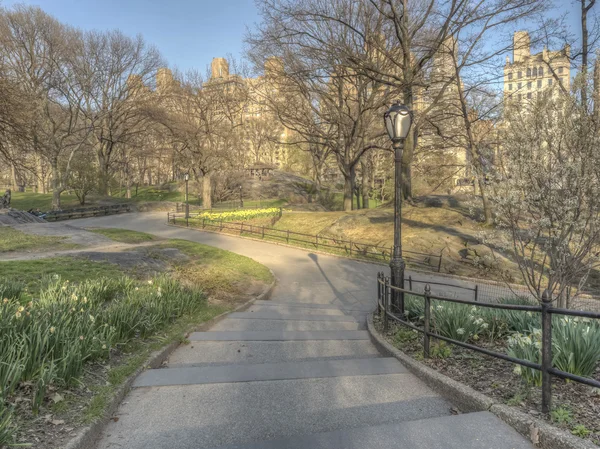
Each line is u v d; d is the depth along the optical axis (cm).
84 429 301
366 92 2945
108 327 511
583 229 616
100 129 4778
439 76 2358
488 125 2261
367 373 462
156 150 5078
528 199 646
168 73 4434
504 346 504
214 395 398
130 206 4153
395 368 479
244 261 1692
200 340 632
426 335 492
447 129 2959
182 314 763
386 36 2566
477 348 402
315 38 2295
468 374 423
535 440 287
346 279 1505
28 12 3538
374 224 2462
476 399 353
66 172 4056
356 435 298
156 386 419
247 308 988
